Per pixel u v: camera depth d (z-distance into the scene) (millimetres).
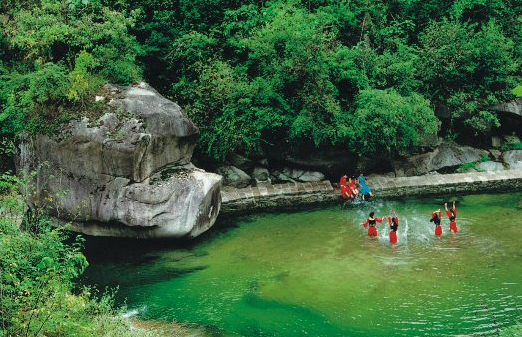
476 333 9797
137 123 14266
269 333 10219
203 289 12148
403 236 14578
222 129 17031
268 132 18359
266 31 17453
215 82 17000
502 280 11805
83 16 15797
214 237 15117
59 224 15000
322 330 10266
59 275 9461
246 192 17484
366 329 10227
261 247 14344
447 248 13664
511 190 18047
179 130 14977
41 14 15734
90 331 8945
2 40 18078
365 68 18469
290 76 17562
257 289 12062
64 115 14641
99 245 14547
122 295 11969
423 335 9883
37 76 14586
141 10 18375
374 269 12719
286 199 17516
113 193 14211
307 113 17281
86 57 15109
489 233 14477
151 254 14062
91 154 14125
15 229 9211
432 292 11469
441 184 17922
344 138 17828
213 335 10148
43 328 7945
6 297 8016
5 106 16516
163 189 14164
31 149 15031
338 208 17062
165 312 11156
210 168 18391
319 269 12883
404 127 17266
